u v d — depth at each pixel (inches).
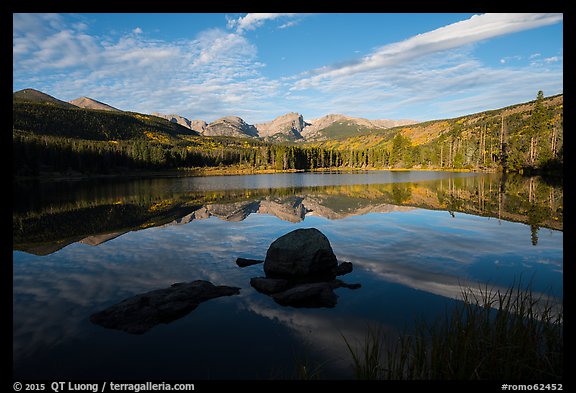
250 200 1603.1
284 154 6131.9
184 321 378.9
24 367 289.7
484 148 4837.6
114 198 1820.9
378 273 531.8
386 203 1417.3
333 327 357.7
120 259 634.2
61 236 848.9
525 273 510.6
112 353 313.3
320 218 1063.6
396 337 327.3
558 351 244.2
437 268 547.8
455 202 1397.6
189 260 625.6
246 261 600.1
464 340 254.5
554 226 867.4
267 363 293.0
